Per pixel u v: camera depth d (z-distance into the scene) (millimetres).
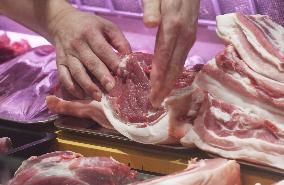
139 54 1201
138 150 1157
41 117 1265
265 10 1302
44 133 1199
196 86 1141
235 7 1325
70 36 1234
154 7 1036
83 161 1038
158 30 1051
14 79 1385
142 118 1157
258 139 1078
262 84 1095
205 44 1391
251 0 1299
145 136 1146
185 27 1049
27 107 1292
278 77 1094
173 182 990
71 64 1219
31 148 1146
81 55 1214
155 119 1143
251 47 1122
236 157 1086
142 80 1182
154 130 1137
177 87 1138
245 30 1138
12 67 1406
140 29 1457
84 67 1214
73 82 1221
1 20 1604
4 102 1319
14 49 1537
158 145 1142
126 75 1194
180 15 1041
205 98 1131
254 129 1092
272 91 1085
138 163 1145
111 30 1265
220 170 1007
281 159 1062
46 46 1463
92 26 1229
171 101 1129
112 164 1029
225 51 1134
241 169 1079
